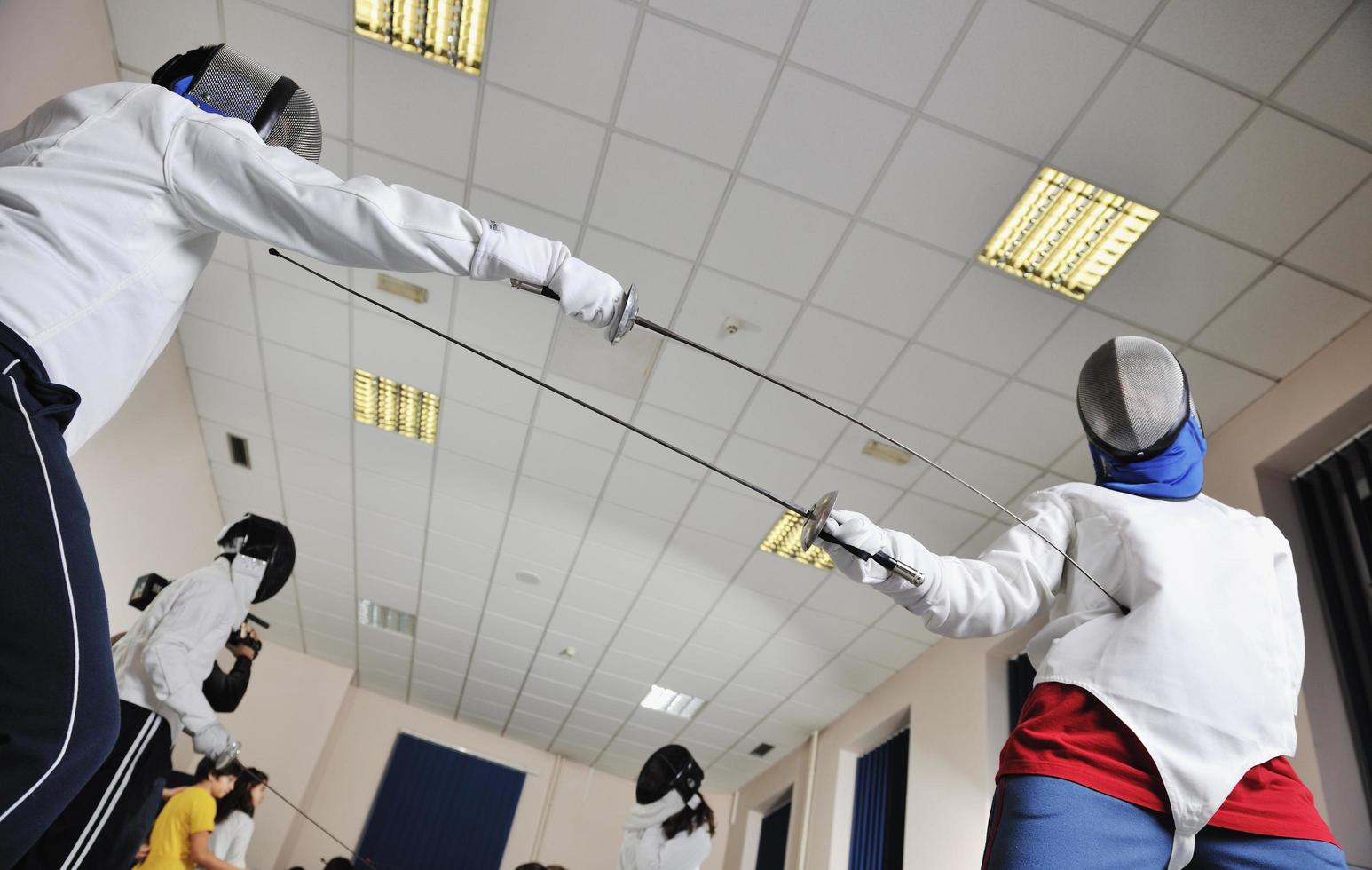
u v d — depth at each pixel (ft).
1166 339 13.60
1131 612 3.64
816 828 25.94
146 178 3.71
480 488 21.12
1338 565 12.78
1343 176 11.09
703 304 14.84
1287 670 3.54
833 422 16.48
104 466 18.88
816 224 13.17
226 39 12.85
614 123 12.55
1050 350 14.11
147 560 21.81
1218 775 3.19
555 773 34.78
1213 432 14.85
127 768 6.35
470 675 30.32
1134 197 11.84
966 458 16.43
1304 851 3.15
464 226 3.96
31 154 3.68
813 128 11.96
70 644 3.07
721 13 10.96
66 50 12.59
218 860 11.32
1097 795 3.20
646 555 21.75
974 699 20.02
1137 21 10.09
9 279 3.30
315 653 32.14
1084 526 4.09
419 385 18.44
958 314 13.93
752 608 22.65
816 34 10.93
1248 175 11.30
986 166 11.88
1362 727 11.68
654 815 9.84
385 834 32.14
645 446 18.42
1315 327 12.95
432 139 13.39
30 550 3.00
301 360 18.75
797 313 14.61
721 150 12.51
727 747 30.81
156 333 3.83
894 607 21.15
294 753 30.78
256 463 22.54
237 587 8.29
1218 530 3.89
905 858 20.29
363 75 12.76
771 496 4.09
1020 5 10.19
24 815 2.92
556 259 4.04
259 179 3.78
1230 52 10.18
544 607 25.16
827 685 25.32
